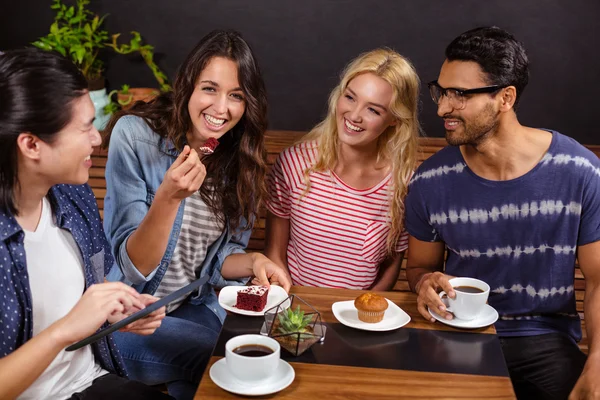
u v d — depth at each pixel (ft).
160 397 6.10
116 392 5.94
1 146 5.09
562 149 7.18
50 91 5.07
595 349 6.62
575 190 7.16
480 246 7.54
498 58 6.81
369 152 8.12
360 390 5.33
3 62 5.10
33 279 5.51
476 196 7.39
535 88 14.25
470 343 6.12
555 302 7.51
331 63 14.70
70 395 5.82
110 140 7.64
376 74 7.69
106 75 15.06
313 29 14.55
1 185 5.21
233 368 5.19
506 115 7.02
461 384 5.49
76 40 14.03
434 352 5.94
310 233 8.36
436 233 7.86
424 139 12.27
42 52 5.21
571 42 13.98
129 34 14.87
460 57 6.93
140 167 7.62
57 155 5.22
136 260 6.88
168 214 6.54
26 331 5.43
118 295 5.16
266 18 14.57
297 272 8.66
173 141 7.56
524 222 7.32
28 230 5.52
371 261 8.39
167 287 7.81
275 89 14.92
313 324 6.14
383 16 14.33
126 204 7.48
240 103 7.41
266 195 8.18
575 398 6.34
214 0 14.57
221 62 7.22
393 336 6.18
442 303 6.45
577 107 14.28
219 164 7.75
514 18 14.02
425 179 7.65
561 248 7.32
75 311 5.00
